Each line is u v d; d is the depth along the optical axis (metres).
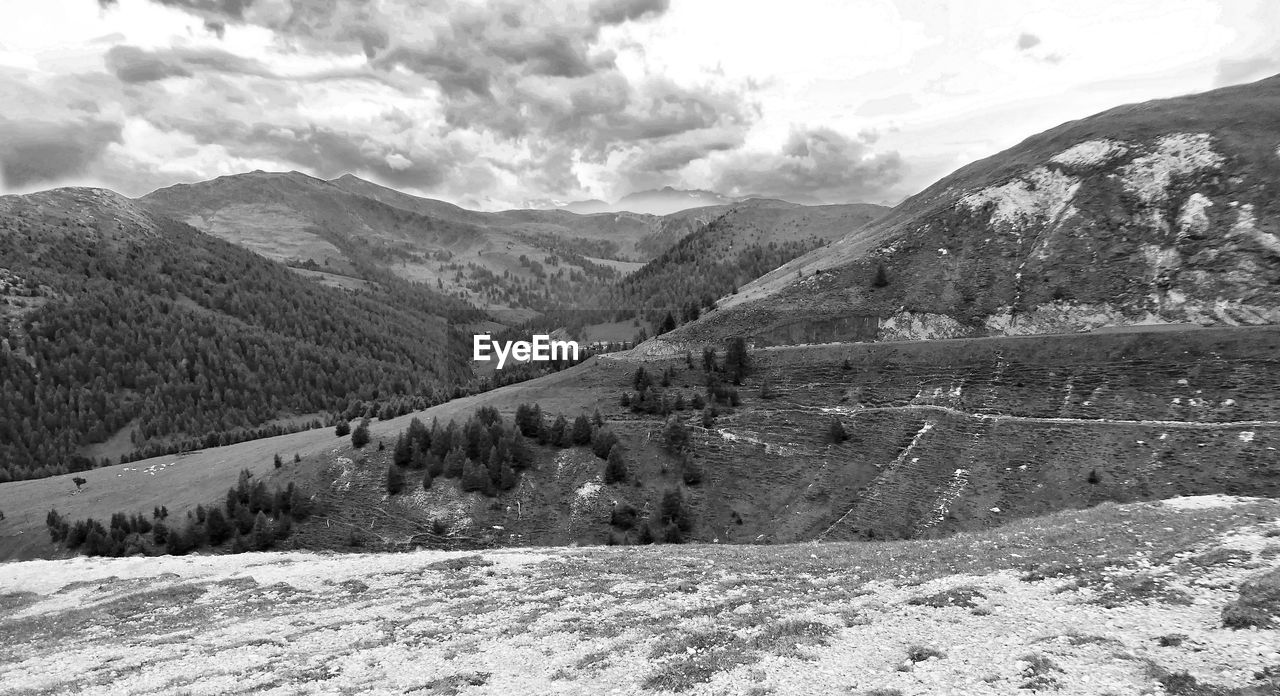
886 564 39.78
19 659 36.06
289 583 49.12
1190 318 139.38
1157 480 90.25
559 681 24.52
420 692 24.52
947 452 114.00
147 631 39.78
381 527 128.88
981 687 19.66
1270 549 29.39
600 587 40.09
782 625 27.05
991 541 42.69
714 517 121.69
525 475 137.25
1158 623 23.70
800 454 129.12
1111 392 112.88
